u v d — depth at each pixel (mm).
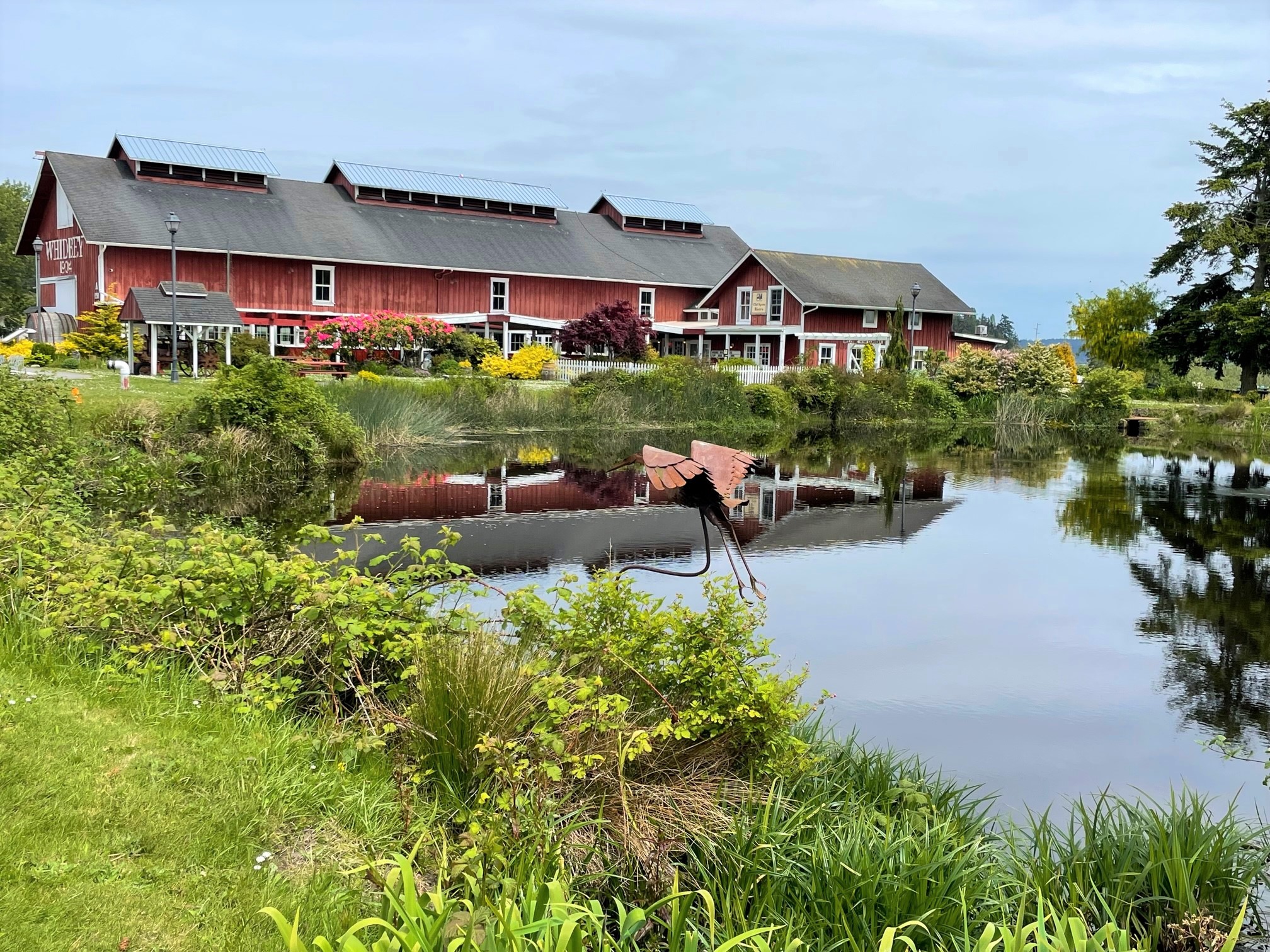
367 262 38375
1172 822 5086
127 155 37156
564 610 6078
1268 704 7977
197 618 6012
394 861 3434
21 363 24969
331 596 5809
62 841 3949
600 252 46438
